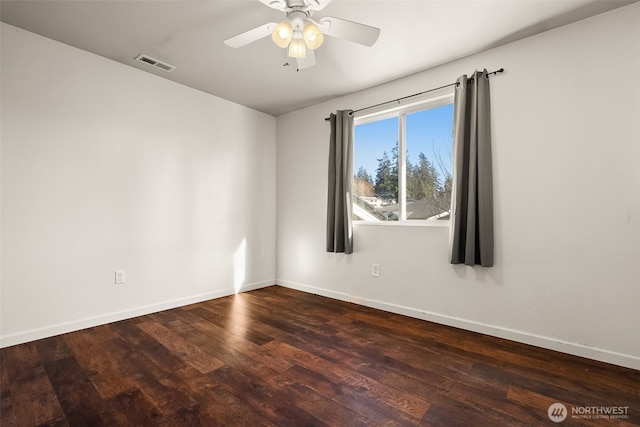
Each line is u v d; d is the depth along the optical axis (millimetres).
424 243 2887
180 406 1560
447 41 2400
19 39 2271
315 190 3826
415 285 2938
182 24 2225
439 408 1557
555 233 2225
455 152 2604
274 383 1774
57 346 2232
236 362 2021
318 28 1736
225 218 3666
